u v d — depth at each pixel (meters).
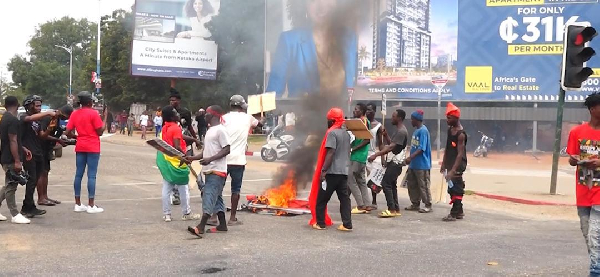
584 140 5.57
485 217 9.92
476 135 31.62
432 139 31.92
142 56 31.20
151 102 41.97
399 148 9.44
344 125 8.34
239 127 8.35
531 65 29.70
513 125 31.02
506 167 22.67
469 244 7.39
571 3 28.89
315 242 7.34
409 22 30.27
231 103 8.51
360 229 8.35
